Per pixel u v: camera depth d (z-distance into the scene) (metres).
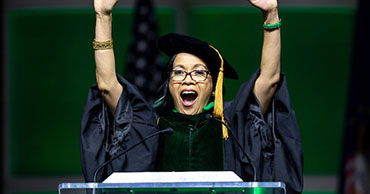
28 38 13.60
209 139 6.39
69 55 13.57
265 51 6.21
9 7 13.56
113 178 4.96
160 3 13.42
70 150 13.59
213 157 6.36
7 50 13.55
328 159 13.33
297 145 6.32
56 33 13.58
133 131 6.40
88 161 6.33
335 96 13.33
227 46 13.33
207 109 6.51
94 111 6.50
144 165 6.36
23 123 13.62
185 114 6.42
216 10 13.41
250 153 6.33
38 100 13.61
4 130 13.55
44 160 13.62
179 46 6.50
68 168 13.60
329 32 13.33
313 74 13.33
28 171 13.59
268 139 6.43
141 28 12.84
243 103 6.34
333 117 13.33
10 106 13.61
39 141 13.61
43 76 13.61
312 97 13.34
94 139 6.41
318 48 13.33
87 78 13.58
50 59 13.59
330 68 13.33
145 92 12.35
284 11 13.34
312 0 13.27
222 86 6.55
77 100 13.58
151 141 6.41
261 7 6.11
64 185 4.60
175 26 13.39
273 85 6.29
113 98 6.37
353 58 12.37
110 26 6.25
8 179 13.52
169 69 6.57
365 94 12.22
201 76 6.41
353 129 12.22
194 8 13.44
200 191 4.75
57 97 13.60
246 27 13.34
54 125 13.60
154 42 12.77
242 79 13.14
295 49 13.33
